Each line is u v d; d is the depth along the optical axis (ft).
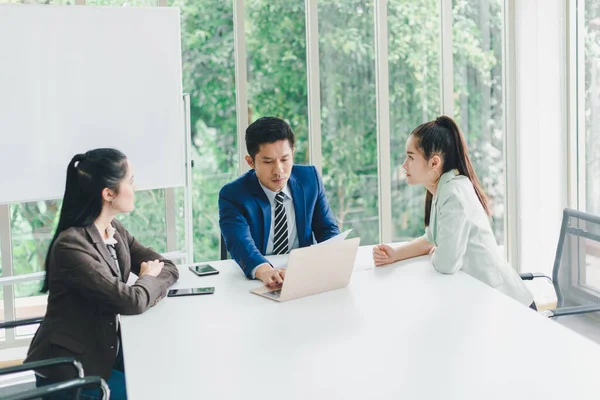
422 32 13.65
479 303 6.56
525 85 13.70
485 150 14.28
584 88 13.26
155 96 10.95
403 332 5.80
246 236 8.09
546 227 13.80
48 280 6.98
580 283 7.90
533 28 13.46
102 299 6.59
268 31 12.71
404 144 13.87
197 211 12.69
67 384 5.35
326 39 13.08
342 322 6.13
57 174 10.47
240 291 7.33
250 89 12.73
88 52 10.45
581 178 13.53
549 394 4.50
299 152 13.21
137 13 10.69
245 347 5.57
